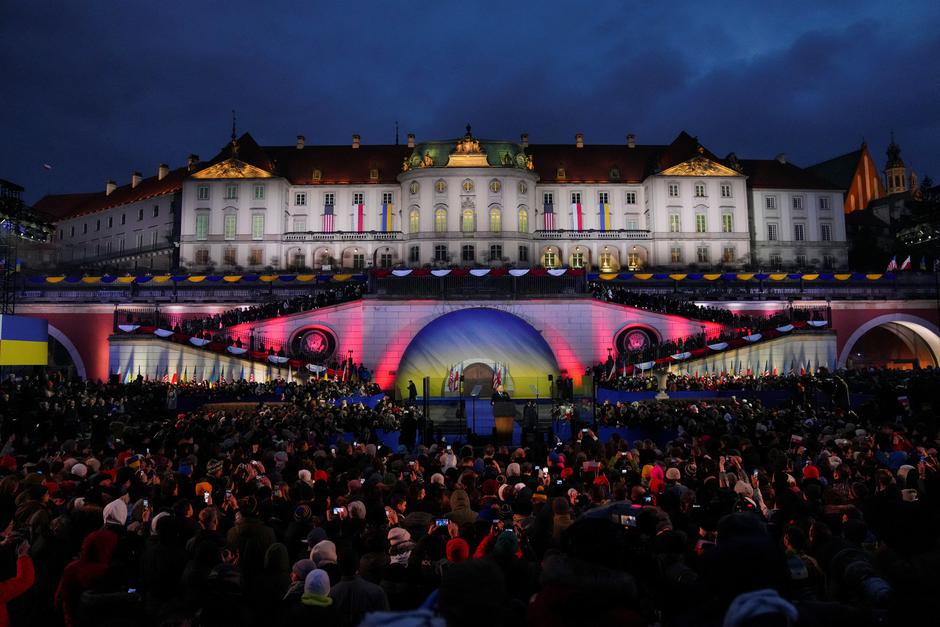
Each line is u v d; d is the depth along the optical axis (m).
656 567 8.40
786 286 69.25
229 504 12.93
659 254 102.69
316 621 6.48
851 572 6.77
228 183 101.81
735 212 104.19
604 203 106.56
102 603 7.00
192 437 22.98
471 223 99.75
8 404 34.06
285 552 8.45
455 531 10.37
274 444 21.20
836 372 50.69
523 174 101.69
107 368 64.56
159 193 110.12
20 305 65.06
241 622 7.50
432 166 99.94
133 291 67.12
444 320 59.72
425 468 18.64
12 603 8.99
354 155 109.56
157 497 13.16
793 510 11.23
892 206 129.50
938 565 5.65
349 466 17.33
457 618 4.49
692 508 11.54
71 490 13.17
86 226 123.81
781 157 114.56
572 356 59.47
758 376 53.09
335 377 54.59
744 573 4.60
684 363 55.19
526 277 60.56
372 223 104.19
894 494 6.62
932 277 70.06
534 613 5.19
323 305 60.72
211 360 54.72
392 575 8.57
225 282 68.94
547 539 10.46
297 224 104.31
